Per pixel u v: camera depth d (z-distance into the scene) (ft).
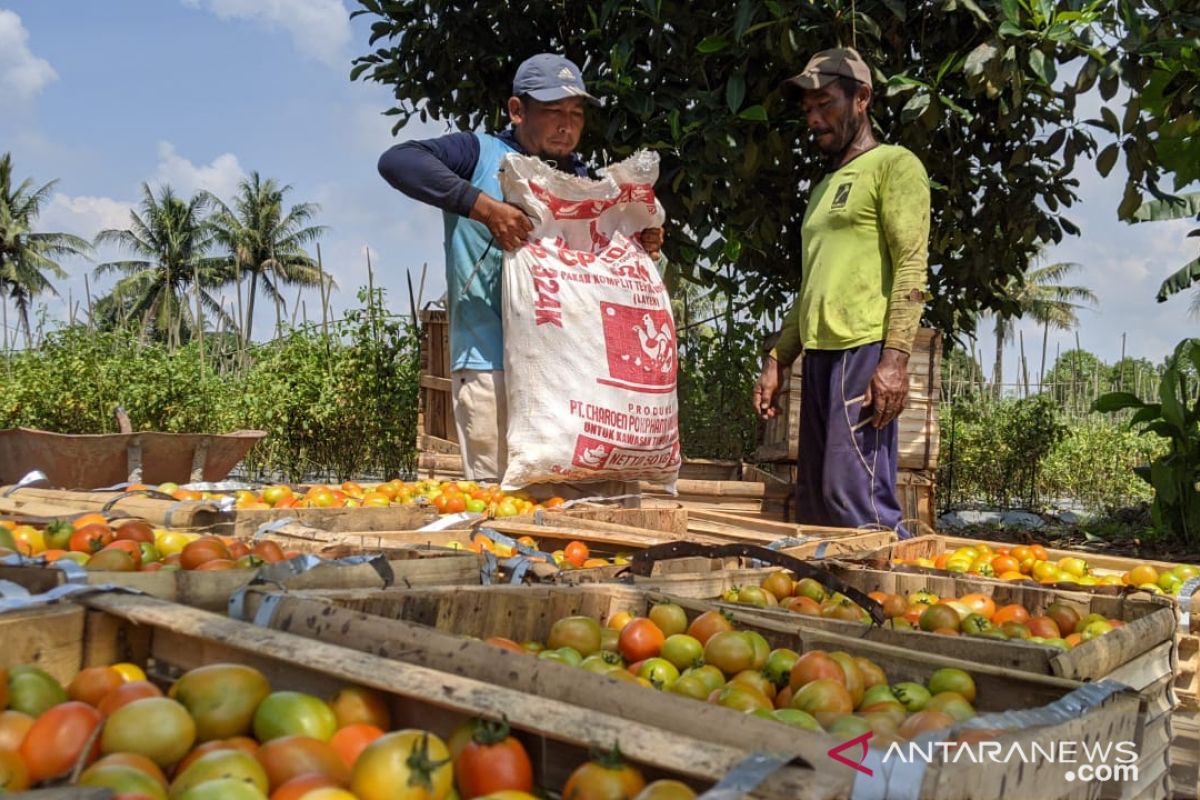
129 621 6.84
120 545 9.35
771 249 29.86
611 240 18.33
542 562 10.63
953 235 28.02
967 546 16.21
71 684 6.29
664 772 4.84
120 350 43.91
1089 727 6.33
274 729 5.51
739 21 21.07
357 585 8.52
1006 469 47.16
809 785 4.40
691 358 34.40
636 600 9.73
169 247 264.31
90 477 21.02
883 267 17.53
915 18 24.53
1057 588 11.61
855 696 7.41
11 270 251.80
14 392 40.16
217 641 6.26
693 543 11.31
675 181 23.49
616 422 17.56
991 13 22.40
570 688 5.62
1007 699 7.41
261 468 43.06
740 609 9.25
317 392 39.78
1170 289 33.40
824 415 18.19
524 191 17.37
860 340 17.49
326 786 4.80
